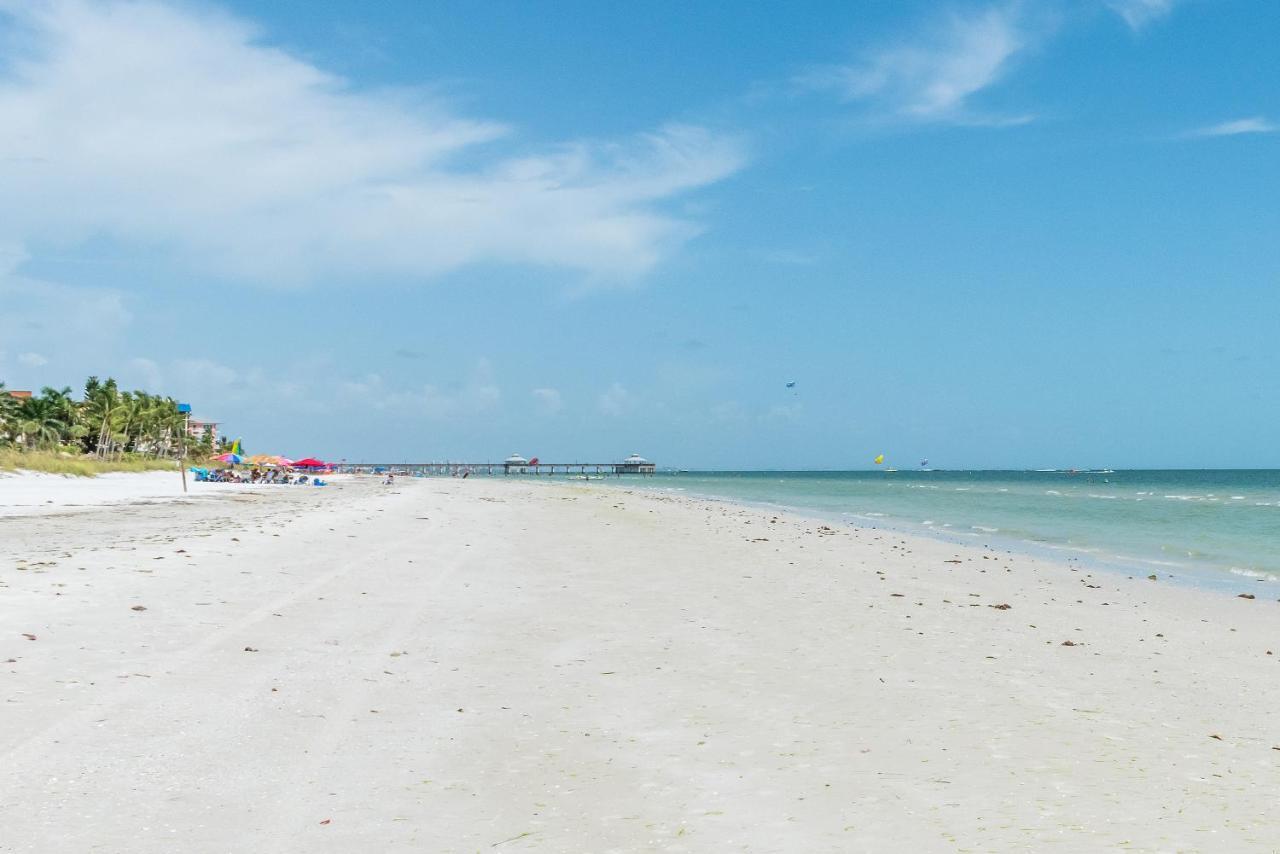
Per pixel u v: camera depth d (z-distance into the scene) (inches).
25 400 4788.4
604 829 238.2
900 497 3132.4
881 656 473.4
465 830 235.3
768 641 509.0
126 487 2620.6
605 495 2945.4
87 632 442.0
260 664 403.5
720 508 2193.7
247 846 218.8
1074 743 323.3
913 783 277.6
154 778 259.1
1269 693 417.7
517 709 356.5
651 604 635.5
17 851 207.6
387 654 442.3
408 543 1014.4
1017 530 1535.4
